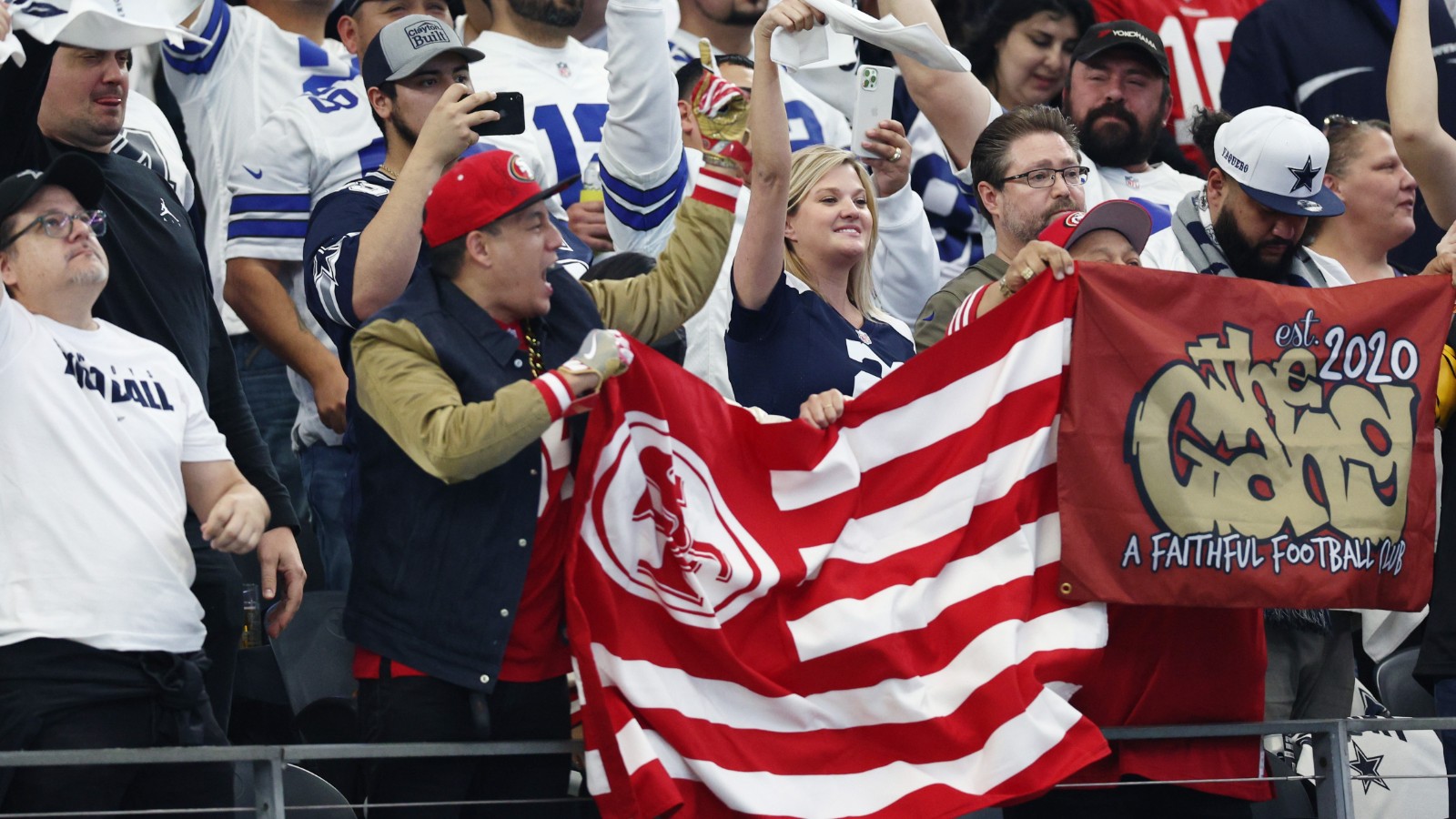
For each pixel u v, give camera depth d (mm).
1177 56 28156
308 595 19391
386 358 15102
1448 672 18672
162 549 15188
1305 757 19672
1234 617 17406
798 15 16859
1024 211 19422
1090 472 16703
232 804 15719
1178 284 17250
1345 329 17750
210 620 16625
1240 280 17516
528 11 23234
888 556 16656
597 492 15445
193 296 17688
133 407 15406
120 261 17109
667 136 20516
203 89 23609
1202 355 17219
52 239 15188
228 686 16812
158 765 15406
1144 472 16844
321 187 22359
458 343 15273
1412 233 23141
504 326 15648
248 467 17750
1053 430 16891
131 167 17766
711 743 15375
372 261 17156
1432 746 20641
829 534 16531
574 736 15758
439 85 19203
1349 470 17578
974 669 16172
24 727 14398
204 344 17703
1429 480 17906
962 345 17016
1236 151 20750
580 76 23516
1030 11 26250
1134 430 16875
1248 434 17250
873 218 19031
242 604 17047
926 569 16547
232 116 23453
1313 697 20031
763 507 16438
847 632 16125
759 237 17391
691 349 20656
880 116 21938
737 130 16938
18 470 14688
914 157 26078
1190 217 21516
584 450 15359
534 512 15250
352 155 22516
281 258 22078
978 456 16812
